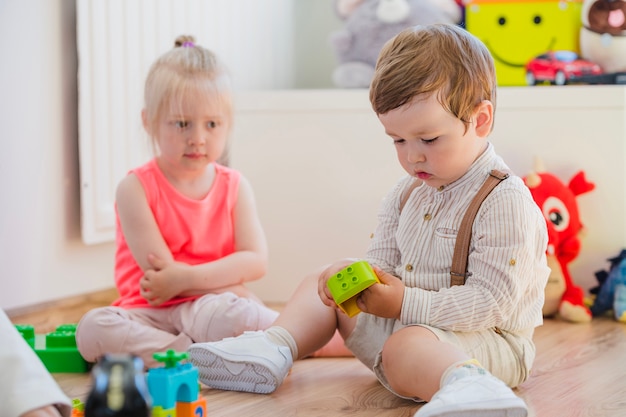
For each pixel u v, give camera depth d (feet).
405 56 3.74
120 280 5.13
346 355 4.81
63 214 6.31
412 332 3.67
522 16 6.59
